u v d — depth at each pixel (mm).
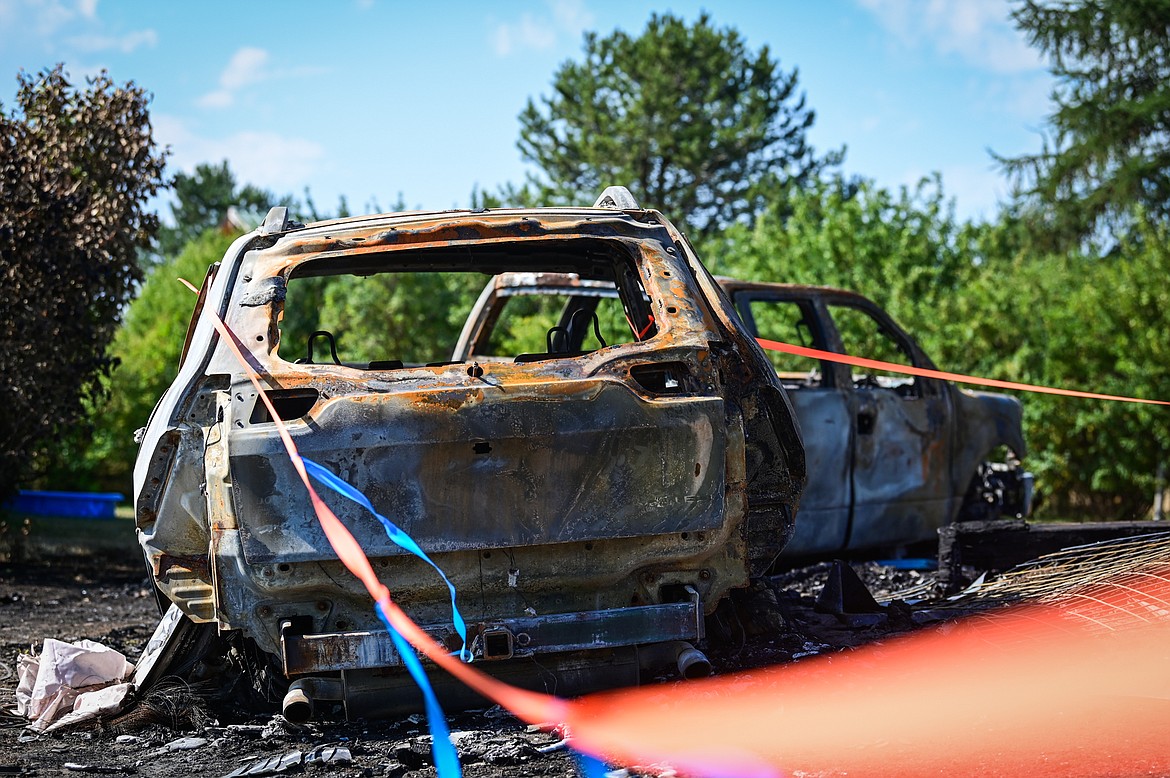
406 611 4023
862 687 4215
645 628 4055
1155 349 14414
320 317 22344
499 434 3891
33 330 10336
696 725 3871
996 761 3340
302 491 3846
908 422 7953
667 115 40594
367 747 3840
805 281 16578
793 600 5898
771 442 4508
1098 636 4574
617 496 3977
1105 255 26859
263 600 4016
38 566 10852
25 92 11031
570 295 7469
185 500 4180
